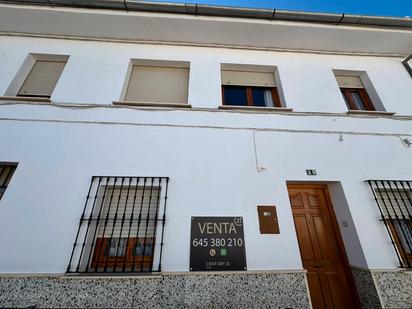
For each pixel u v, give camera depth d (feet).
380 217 9.75
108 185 9.43
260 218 9.29
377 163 10.93
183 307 7.71
